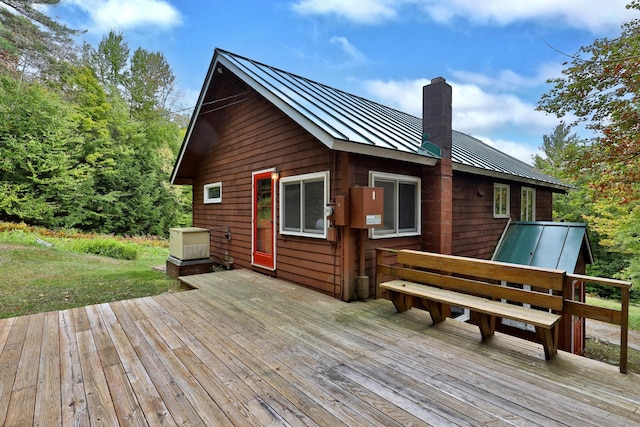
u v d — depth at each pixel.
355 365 2.49
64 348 2.74
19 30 14.74
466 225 6.38
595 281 2.48
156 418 1.83
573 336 5.74
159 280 6.25
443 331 3.19
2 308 4.43
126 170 15.72
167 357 2.59
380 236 4.63
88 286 5.69
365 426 1.77
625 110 5.42
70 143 13.88
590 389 2.16
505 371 2.40
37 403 1.96
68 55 16.91
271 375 2.32
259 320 3.48
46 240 10.59
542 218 9.34
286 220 5.43
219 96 6.97
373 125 5.18
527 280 2.79
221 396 2.05
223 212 7.46
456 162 5.46
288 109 4.41
